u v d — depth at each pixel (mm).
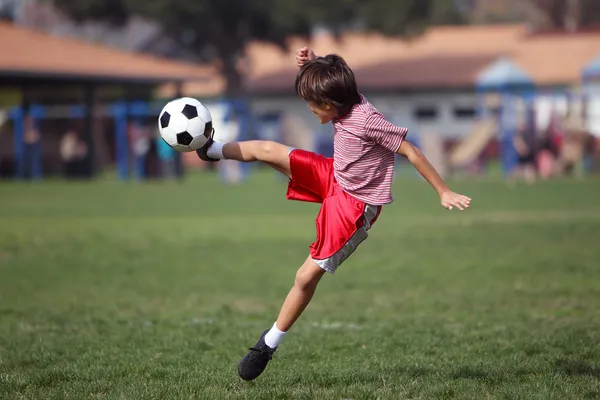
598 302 20484
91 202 55500
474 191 60656
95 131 105812
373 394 11828
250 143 12375
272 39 119000
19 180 80812
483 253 29953
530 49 124938
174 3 105750
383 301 21297
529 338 16062
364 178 11766
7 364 14305
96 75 80750
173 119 12508
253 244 33812
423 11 113875
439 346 15664
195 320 18984
